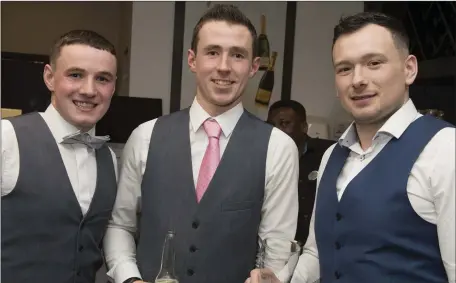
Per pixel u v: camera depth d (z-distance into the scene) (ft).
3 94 8.59
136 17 9.84
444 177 3.66
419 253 3.78
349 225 4.02
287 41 10.10
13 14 13.71
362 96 3.92
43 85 8.75
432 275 3.79
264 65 10.03
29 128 4.79
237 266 4.76
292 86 10.16
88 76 4.66
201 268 4.70
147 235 4.87
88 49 4.65
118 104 9.39
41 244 4.56
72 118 4.75
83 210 4.79
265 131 5.09
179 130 5.08
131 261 4.90
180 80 9.97
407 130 4.00
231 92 4.81
